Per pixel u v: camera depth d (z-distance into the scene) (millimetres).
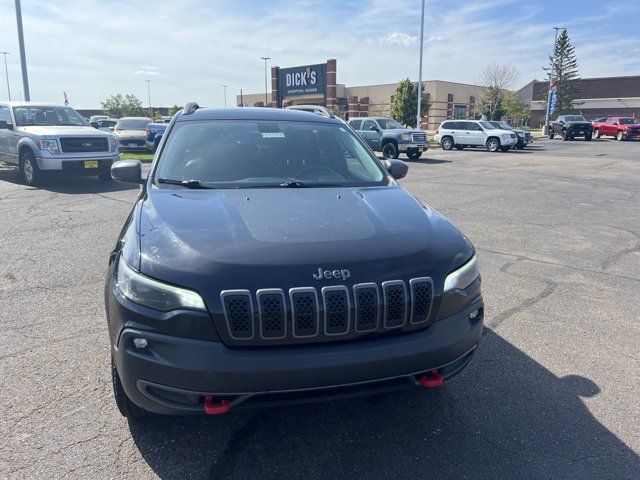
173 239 2641
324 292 2400
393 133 22328
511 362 3807
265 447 2826
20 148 12070
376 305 2459
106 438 2867
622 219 9078
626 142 37906
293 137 4211
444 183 13930
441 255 2734
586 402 3287
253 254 2494
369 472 2639
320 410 3176
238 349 2375
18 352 3828
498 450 2814
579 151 28344
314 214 2988
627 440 2906
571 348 4035
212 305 2352
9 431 2906
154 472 2615
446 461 2725
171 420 3041
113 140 12539
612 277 5797
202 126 4180
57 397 3250
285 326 2373
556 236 7738
